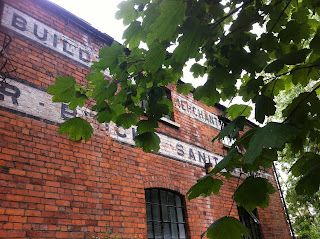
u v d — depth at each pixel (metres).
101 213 4.88
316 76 2.28
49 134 4.64
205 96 2.43
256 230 8.99
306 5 2.18
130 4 1.90
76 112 5.19
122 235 5.04
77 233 4.43
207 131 8.62
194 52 1.68
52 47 5.25
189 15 1.77
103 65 2.17
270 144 1.17
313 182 1.60
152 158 6.35
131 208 5.41
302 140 2.04
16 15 4.88
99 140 5.38
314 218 13.88
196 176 7.38
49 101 4.83
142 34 1.93
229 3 2.17
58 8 5.53
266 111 1.90
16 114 4.33
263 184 1.56
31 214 4.00
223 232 1.52
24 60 4.71
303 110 1.99
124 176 5.56
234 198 1.61
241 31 2.18
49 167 4.45
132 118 2.44
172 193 6.72
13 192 3.92
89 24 6.05
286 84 2.45
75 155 4.89
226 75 2.21
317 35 2.14
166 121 7.09
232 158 1.70
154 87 2.28
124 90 2.37
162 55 1.78
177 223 6.49
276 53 2.30
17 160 4.12
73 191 4.63
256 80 2.10
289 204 13.73
